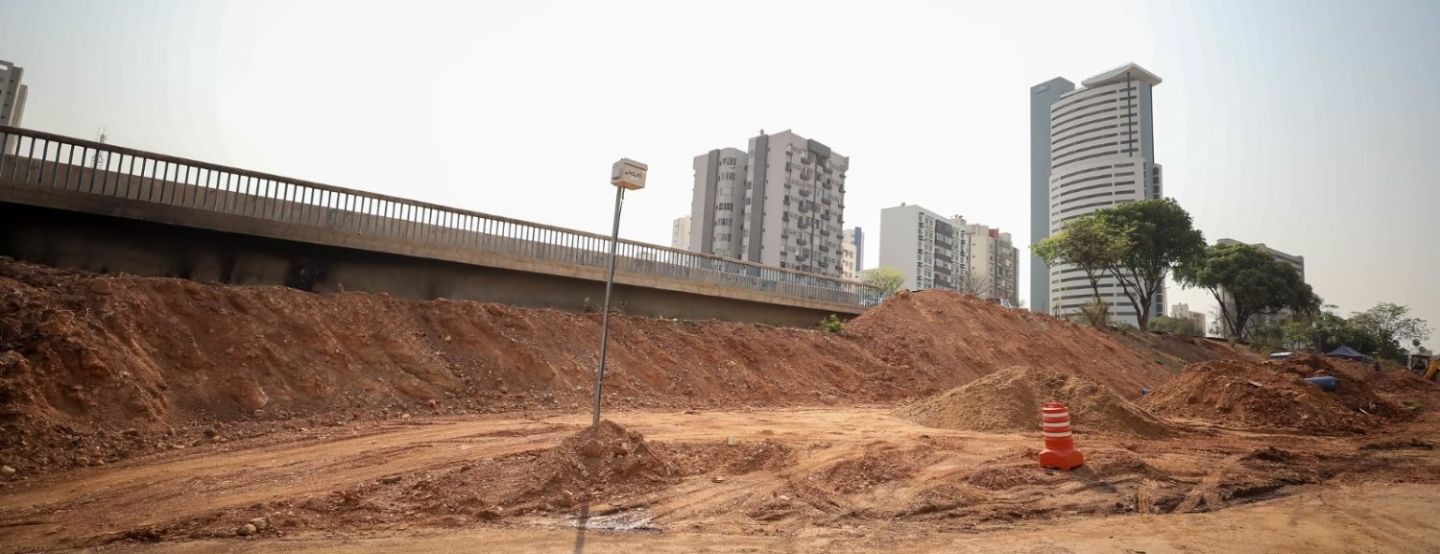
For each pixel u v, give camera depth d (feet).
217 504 22.25
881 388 74.13
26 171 47.29
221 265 55.21
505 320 57.21
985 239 456.45
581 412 46.73
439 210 66.64
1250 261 200.95
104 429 30.55
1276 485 32.73
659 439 37.81
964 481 30.73
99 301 37.78
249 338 41.57
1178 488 31.01
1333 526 25.75
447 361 50.08
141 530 19.26
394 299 53.98
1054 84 589.32
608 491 25.80
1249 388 63.72
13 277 38.93
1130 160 454.81
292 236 56.95
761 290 99.81
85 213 48.73
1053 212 496.64
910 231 388.37
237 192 55.77
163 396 34.83
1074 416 52.34
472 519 21.79
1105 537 23.25
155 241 52.54
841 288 117.08
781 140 297.94
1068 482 31.27
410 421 39.58
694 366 63.62
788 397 64.44
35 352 31.86
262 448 31.04
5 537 18.74
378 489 24.56
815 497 27.12
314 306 47.85
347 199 61.16
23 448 26.58
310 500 22.70
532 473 25.79
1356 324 245.04
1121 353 125.29
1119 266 176.35
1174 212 174.29
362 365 45.47
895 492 28.63
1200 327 483.51
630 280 81.05
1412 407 78.28
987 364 94.43
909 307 107.34
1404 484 34.32
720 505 25.21
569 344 58.59
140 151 51.88
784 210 291.99
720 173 311.47
